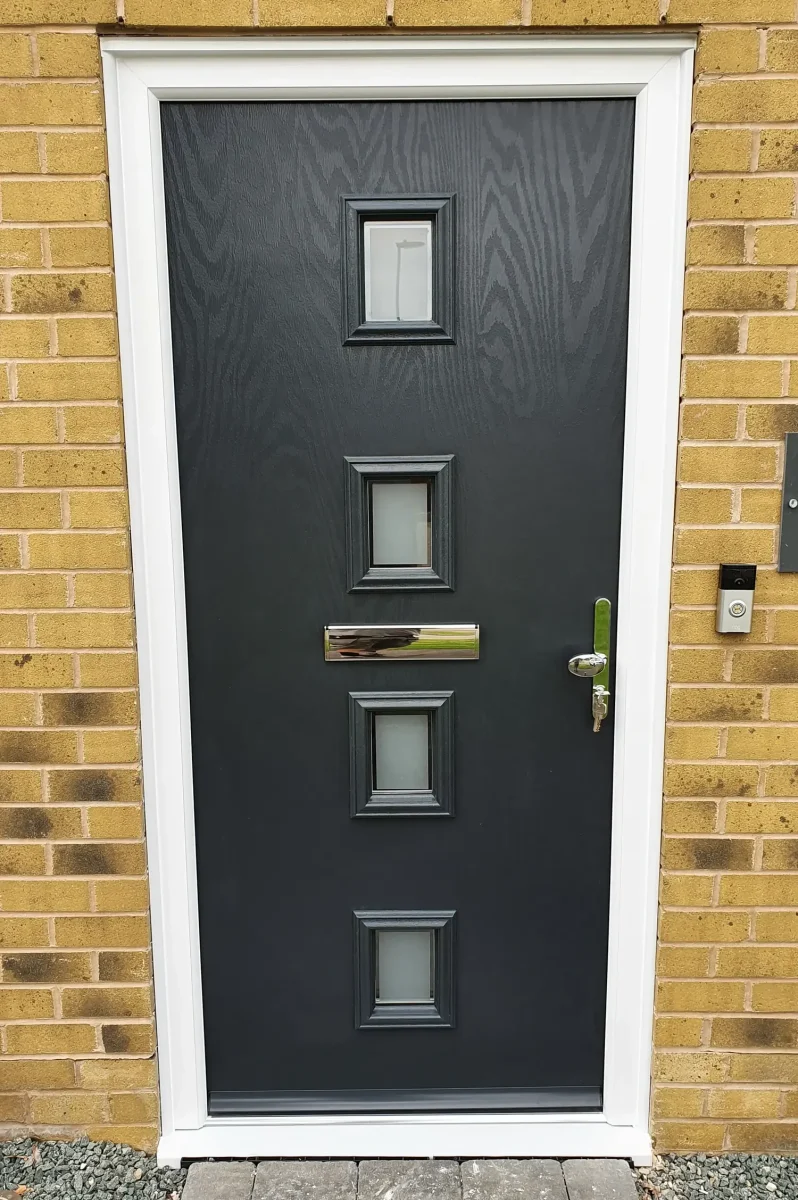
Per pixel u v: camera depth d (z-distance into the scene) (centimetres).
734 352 163
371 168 166
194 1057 187
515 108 164
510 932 190
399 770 188
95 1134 184
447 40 156
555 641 181
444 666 182
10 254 160
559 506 176
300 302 170
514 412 174
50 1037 181
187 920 183
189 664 181
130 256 164
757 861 176
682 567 169
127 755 174
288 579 179
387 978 193
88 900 178
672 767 174
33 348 163
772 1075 182
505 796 186
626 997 186
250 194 167
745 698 171
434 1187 174
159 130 164
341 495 176
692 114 158
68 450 166
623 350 172
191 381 172
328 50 156
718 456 166
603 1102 191
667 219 164
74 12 153
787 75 155
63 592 169
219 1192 173
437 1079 193
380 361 172
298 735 183
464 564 178
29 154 158
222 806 185
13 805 175
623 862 182
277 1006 192
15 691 172
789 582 169
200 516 176
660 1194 174
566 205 167
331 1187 174
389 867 188
